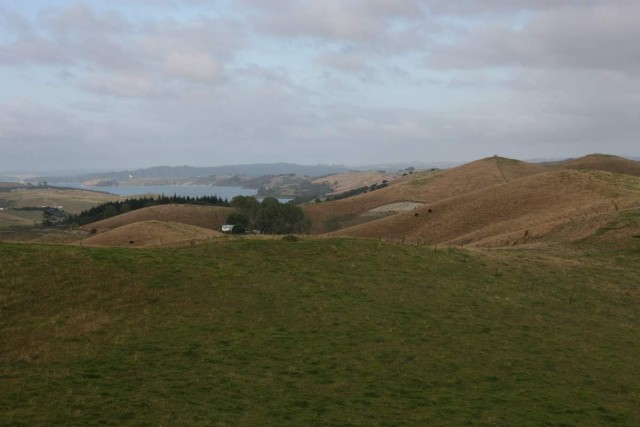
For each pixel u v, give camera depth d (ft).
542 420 53.36
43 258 89.86
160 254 100.27
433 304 89.61
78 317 74.33
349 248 114.83
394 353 69.05
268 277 94.32
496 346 74.38
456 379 62.75
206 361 63.62
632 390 63.57
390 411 53.26
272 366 63.00
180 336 70.79
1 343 66.39
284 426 48.57
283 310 81.10
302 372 61.77
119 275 87.86
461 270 112.68
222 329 73.61
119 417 48.44
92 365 61.21
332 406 53.67
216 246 108.99
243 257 103.55
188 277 90.33
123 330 71.72
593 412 56.34
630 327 89.51
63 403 50.88
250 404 52.95
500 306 93.20
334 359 65.92
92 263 90.58
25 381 56.08
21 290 79.82
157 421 47.96
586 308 98.58
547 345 76.69
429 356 68.95
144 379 57.88
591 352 75.51
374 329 76.48
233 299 83.76
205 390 55.77
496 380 63.36
